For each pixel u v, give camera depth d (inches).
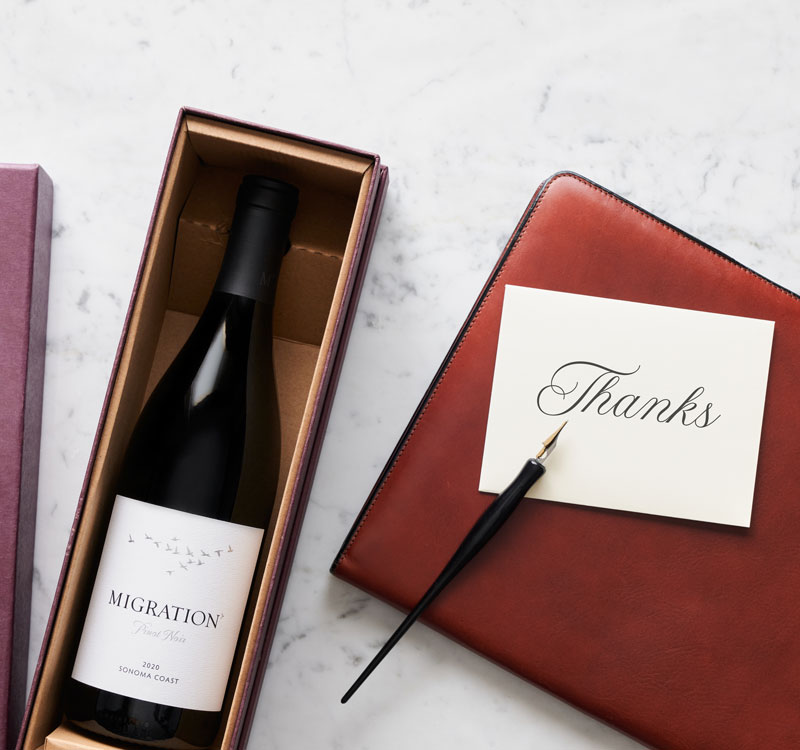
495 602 27.3
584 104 29.1
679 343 27.1
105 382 28.7
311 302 27.0
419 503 27.3
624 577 27.2
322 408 25.2
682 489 27.0
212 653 23.9
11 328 27.2
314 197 26.6
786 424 27.2
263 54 29.0
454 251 29.0
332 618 28.6
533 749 28.5
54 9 28.9
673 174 29.2
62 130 28.9
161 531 23.7
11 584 27.0
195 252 26.6
